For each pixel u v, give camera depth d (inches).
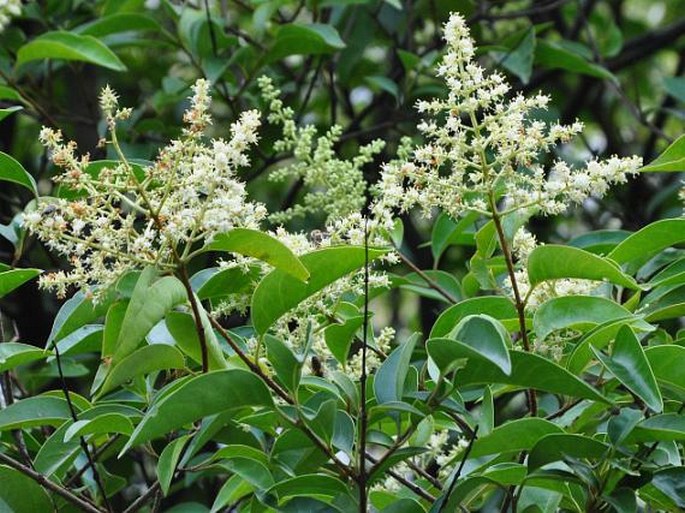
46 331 82.8
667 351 45.3
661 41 95.8
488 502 59.0
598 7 115.0
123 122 78.3
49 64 84.6
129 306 42.4
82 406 49.9
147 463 77.2
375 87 90.5
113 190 43.8
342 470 44.4
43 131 44.1
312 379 47.6
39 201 51.4
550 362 41.8
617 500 44.1
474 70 46.0
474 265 49.8
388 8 88.8
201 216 43.2
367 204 61.2
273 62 80.1
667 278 48.7
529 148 45.6
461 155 46.6
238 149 43.6
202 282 50.5
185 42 76.9
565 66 82.0
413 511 45.5
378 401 44.7
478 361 42.4
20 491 47.9
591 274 45.6
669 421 44.3
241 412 48.4
